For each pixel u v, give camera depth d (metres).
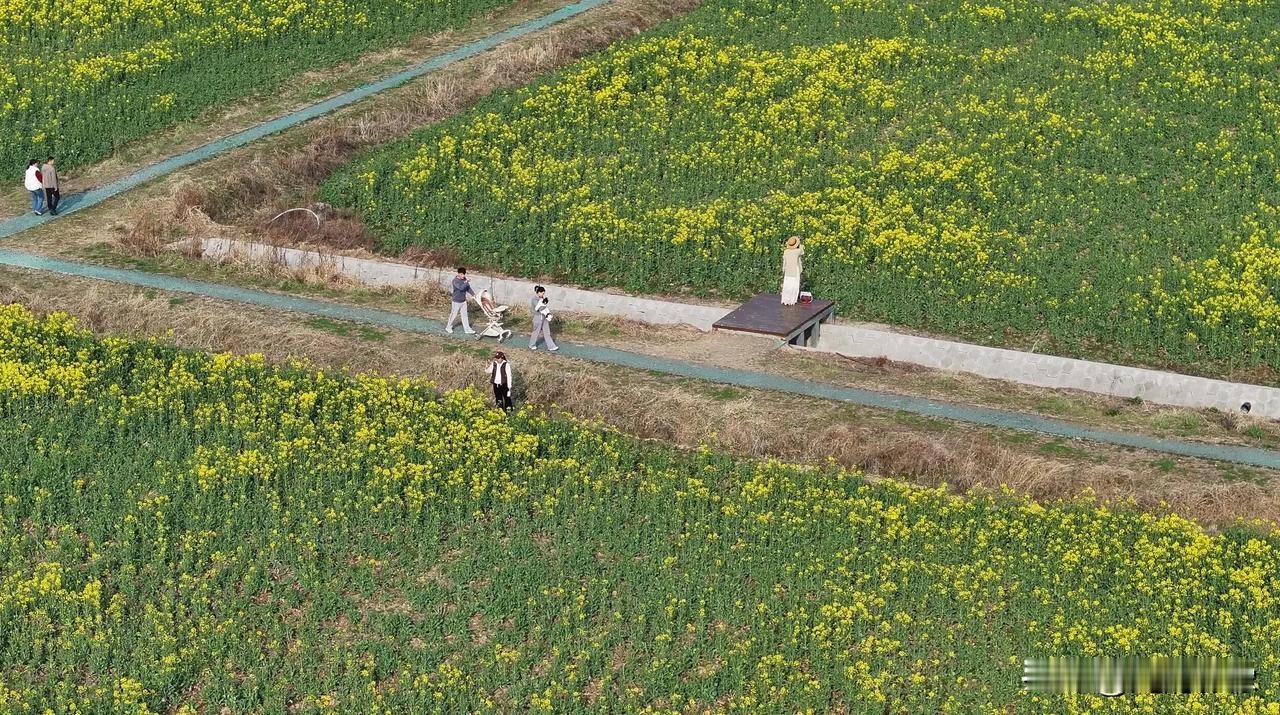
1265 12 51.12
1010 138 43.62
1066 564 25.41
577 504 27.77
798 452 30.05
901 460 29.47
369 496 27.59
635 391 32.09
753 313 35.69
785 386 32.88
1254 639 23.75
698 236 38.50
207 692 23.20
